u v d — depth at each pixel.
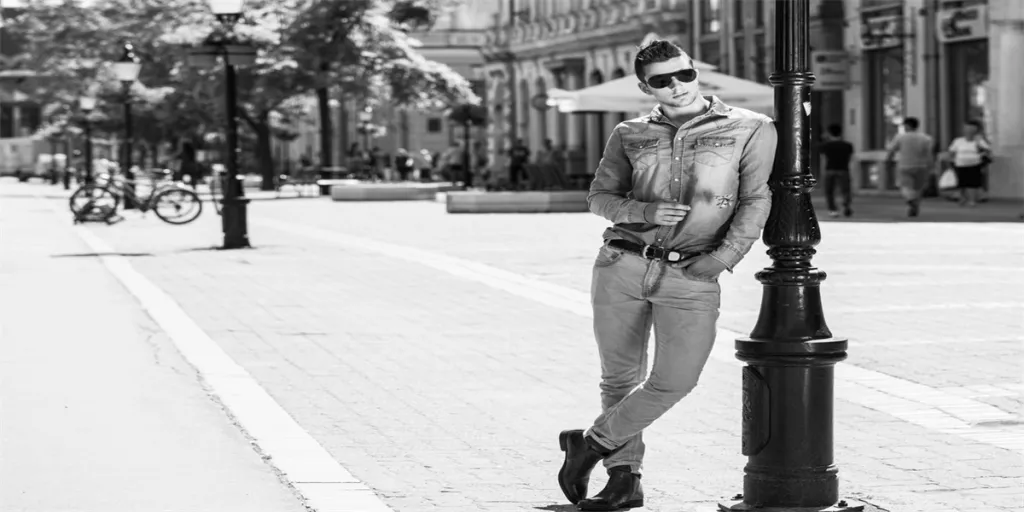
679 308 6.93
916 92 43.19
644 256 6.95
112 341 13.41
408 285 18.66
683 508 7.32
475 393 10.76
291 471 8.17
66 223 35.59
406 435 9.25
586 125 67.81
